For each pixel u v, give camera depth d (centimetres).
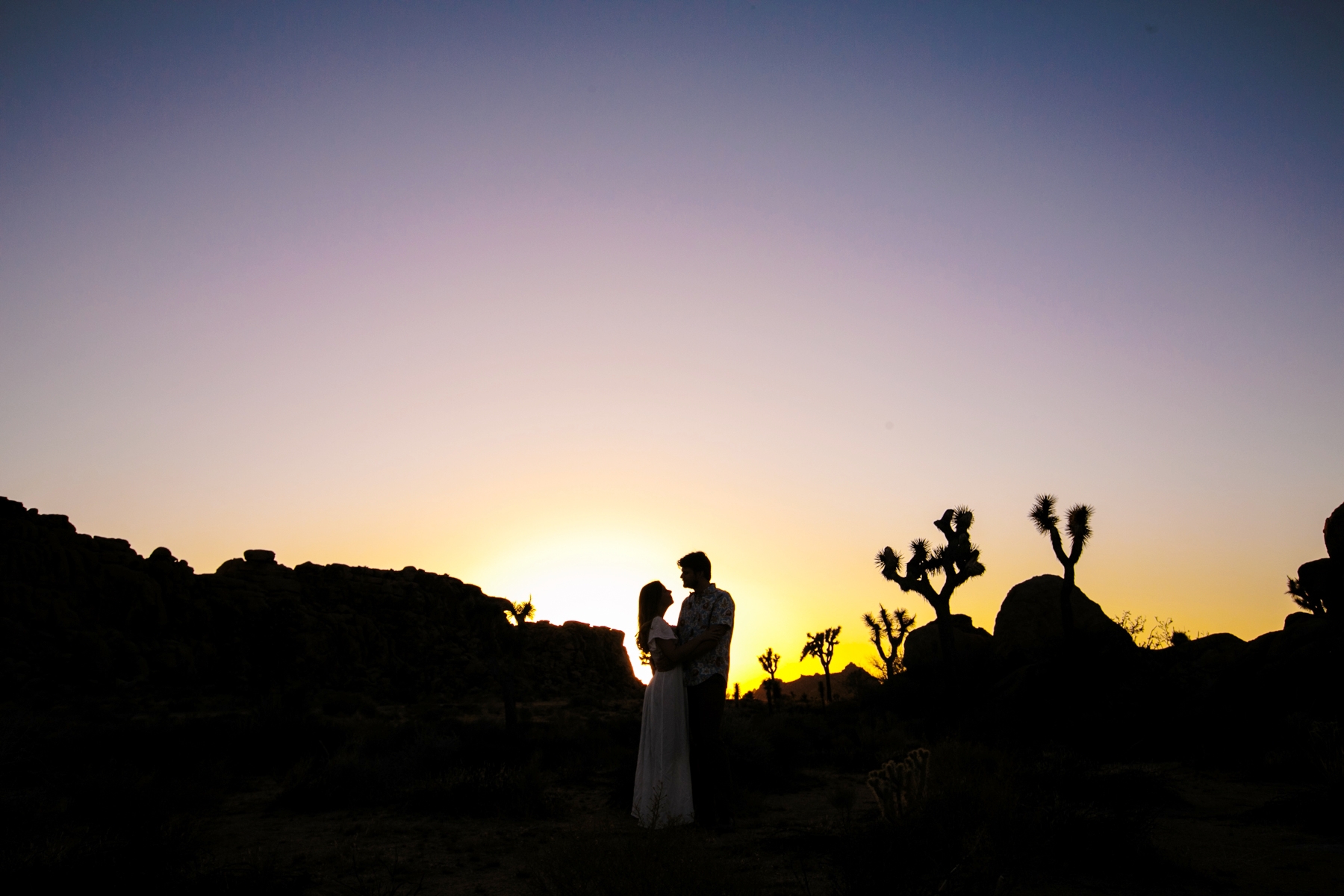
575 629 8031
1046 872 504
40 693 3600
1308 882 495
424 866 579
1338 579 2150
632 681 8275
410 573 7100
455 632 6725
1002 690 2430
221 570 5922
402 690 5500
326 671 5356
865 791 1023
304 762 1074
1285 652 1816
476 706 4475
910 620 4491
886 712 2930
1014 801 525
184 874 482
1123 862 515
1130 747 1695
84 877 449
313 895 489
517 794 851
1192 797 937
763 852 579
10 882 435
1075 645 2267
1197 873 512
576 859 383
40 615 4309
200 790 951
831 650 5244
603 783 1119
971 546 2759
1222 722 1661
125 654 4434
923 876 421
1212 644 2248
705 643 734
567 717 3131
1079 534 2334
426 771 1035
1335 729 1139
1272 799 898
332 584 6319
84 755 1252
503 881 529
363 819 812
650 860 383
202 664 4819
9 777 890
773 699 4997
